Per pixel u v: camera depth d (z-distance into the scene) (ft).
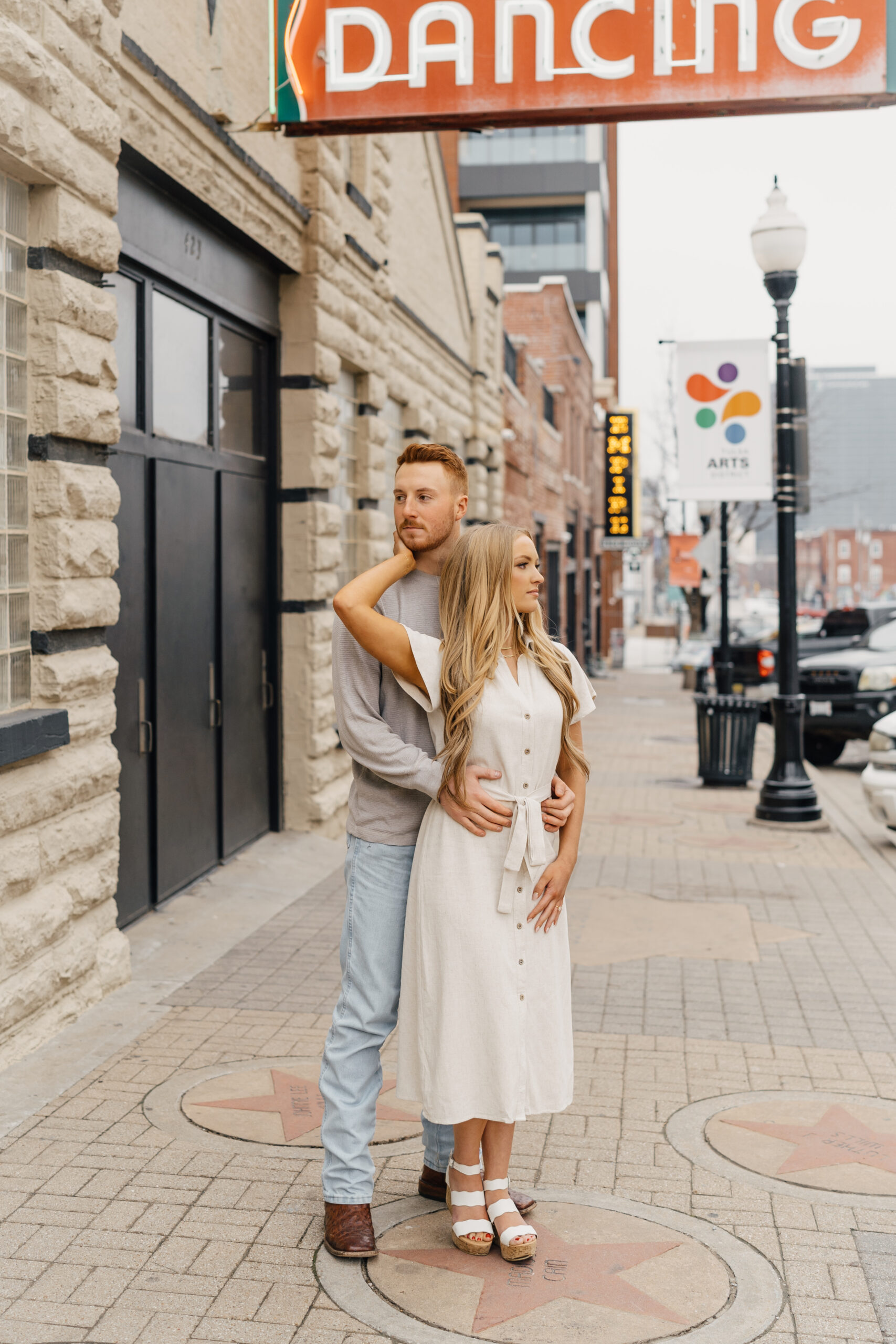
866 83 22.21
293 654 29.99
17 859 15.56
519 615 11.27
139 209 21.74
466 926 10.83
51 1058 15.80
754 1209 12.25
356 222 33.58
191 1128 13.85
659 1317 10.27
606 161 209.77
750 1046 16.93
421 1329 10.05
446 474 11.32
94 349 17.75
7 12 15.39
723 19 22.34
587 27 22.54
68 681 17.11
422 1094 11.02
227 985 19.11
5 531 16.28
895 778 31.83
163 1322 10.06
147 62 20.21
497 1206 11.36
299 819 30.17
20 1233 11.46
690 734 63.41
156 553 22.59
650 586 274.36
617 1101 14.94
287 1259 11.10
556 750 11.16
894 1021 18.03
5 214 16.14
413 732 11.32
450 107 22.91
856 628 67.82
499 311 63.31
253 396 29.04
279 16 23.17
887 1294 10.69
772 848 32.19
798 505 36.14
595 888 27.25
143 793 22.36
